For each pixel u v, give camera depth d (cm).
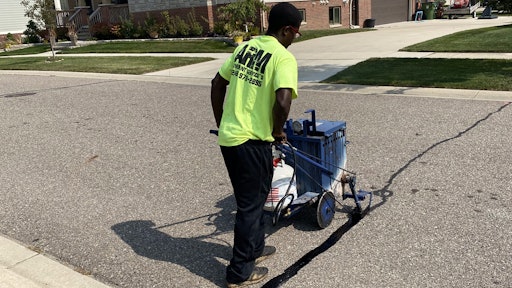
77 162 619
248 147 305
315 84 1035
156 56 1817
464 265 330
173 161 597
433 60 1195
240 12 1988
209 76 1276
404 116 725
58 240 406
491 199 429
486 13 2980
